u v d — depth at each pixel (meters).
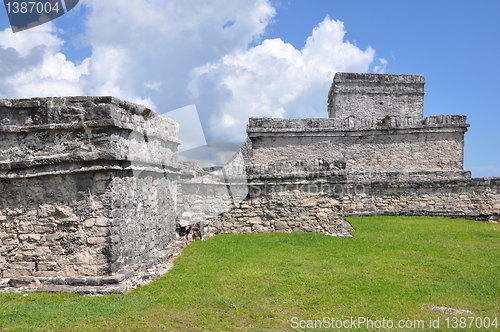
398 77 25.38
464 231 13.16
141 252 8.05
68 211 6.86
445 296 6.54
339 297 6.48
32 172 6.88
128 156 7.20
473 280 7.41
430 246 10.63
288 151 21.05
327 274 7.84
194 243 11.02
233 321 5.43
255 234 12.27
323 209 12.49
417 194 17.08
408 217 16.30
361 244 10.88
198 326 5.23
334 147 21.12
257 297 6.45
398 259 9.16
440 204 17.02
